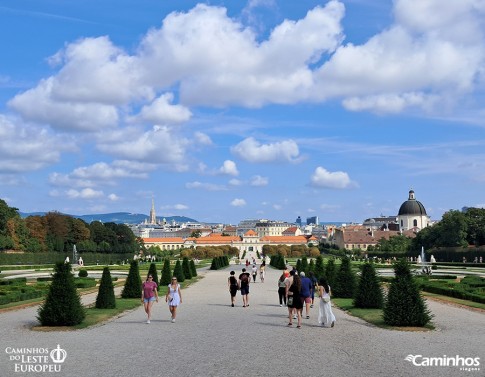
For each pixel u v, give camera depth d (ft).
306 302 119.55
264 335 94.17
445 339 89.35
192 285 240.94
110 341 87.76
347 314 126.72
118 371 66.28
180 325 107.76
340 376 63.52
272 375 63.87
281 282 148.66
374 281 135.44
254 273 269.03
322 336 92.94
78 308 105.09
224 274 352.28
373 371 66.18
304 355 75.77
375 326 105.19
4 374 65.21
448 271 350.43
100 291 135.13
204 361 71.77
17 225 540.11
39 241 593.83
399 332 97.14
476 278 220.02
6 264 485.15
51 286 104.94
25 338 90.63
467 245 568.41
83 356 75.41
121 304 146.51
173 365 69.36
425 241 632.79
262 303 156.66
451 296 167.94
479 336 92.53
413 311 102.73
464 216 573.74
